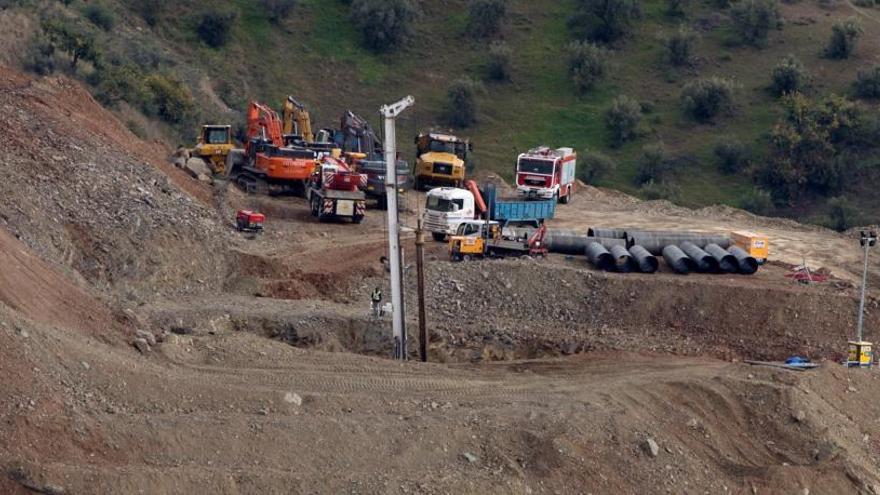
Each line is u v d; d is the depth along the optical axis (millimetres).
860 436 98312
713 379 99438
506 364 107375
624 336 121562
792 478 89062
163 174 140125
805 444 94062
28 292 88250
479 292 127062
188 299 114000
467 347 117375
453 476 78312
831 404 101000
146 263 116000
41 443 70688
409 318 120125
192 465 73750
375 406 86688
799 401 96938
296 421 79938
